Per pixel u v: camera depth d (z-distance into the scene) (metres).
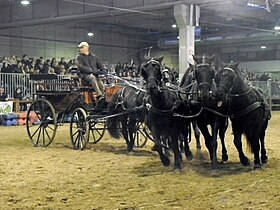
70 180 7.38
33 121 18.30
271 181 7.18
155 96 7.82
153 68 7.78
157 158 9.58
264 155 8.80
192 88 8.23
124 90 10.28
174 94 8.00
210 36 35.53
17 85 20.73
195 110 8.20
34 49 30.22
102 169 8.35
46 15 24.53
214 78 7.98
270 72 38.06
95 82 10.92
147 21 31.36
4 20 26.03
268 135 13.97
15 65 21.52
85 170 8.27
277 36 32.62
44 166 8.71
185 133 8.94
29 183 7.18
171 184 7.01
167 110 7.89
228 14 27.77
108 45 35.31
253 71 38.62
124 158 9.62
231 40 34.72
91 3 23.09
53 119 11.54
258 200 6.02
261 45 37.94
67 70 23.58
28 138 13.54
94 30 34.16
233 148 10.99
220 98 7.70
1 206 5.82
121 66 26.16
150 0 21.62
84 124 10.98
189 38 21.64
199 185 6.92
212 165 8.02
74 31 32.62
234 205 5.79
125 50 36.66
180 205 5.80
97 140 12.10
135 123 10.73
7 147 11.55
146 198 6.15
